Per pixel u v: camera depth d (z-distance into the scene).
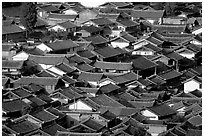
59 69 113.38
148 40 136.00
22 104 91.12
